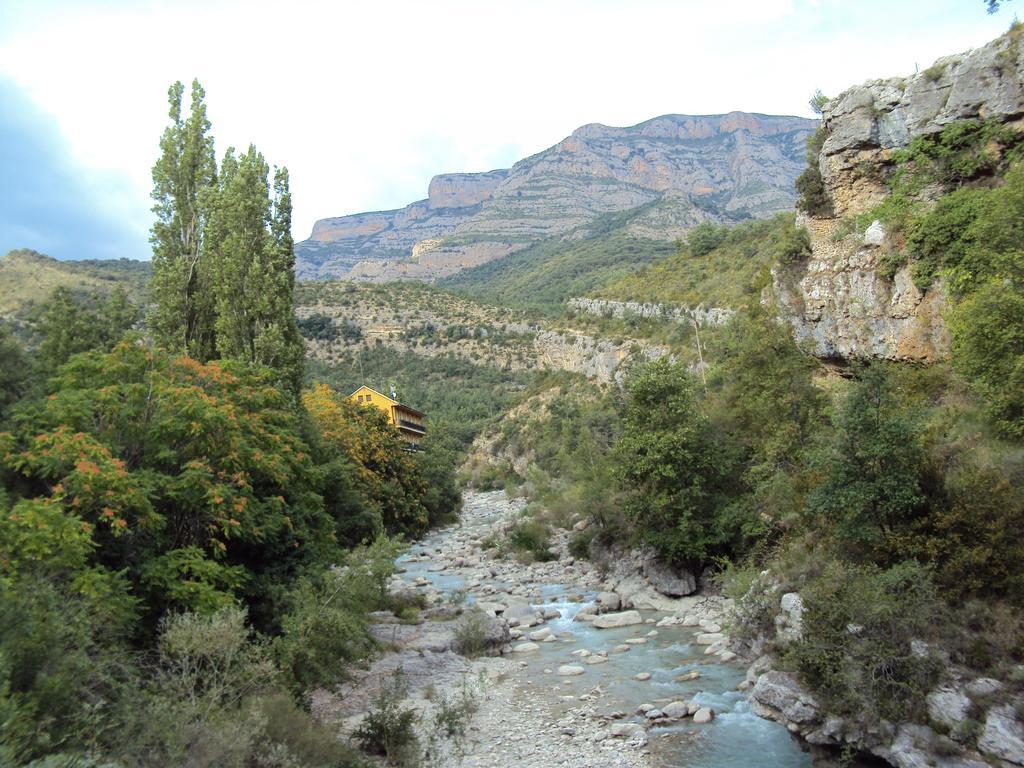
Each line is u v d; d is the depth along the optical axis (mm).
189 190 33344
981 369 20859
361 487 50719
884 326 29984
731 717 17781
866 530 18484
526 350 171125
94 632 12961
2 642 10344
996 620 15086
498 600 34750
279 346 31984
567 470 54969
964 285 26172
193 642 13438
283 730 13234
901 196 31000
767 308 36906
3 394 21250
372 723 16234
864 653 15508
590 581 38125
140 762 10703
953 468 18812
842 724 15273
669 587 32312
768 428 31016
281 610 19438
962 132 29828
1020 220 24172
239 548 20438
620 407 41094
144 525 16203
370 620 24734
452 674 23047
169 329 31281
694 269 99000
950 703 14078
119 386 18078
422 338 180375
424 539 61938
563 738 17312
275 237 34531
